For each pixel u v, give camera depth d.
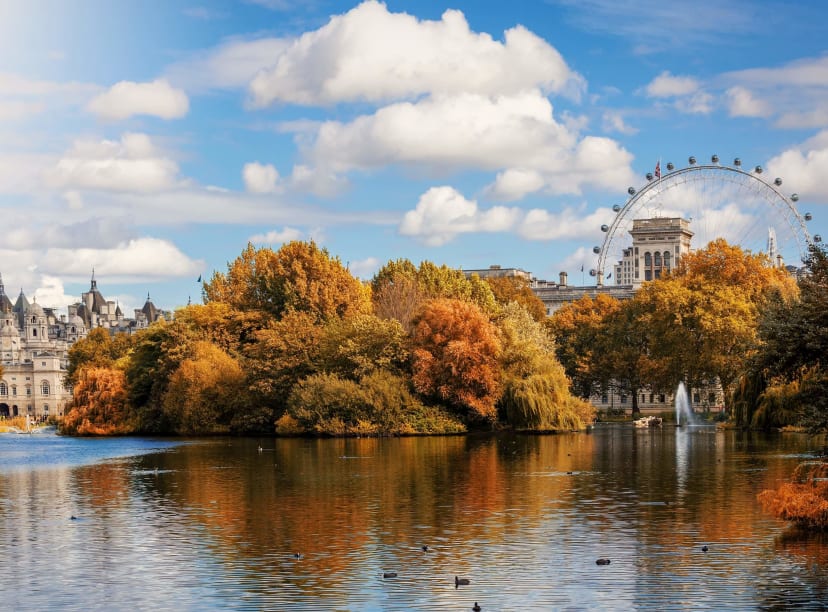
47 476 71.00
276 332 120.31
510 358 113.81
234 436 116.44
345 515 50.34
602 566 38.78
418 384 109.88
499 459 77.75
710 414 152.00
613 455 80.19
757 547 41.72
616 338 157.38
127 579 37.78
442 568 38.78
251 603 34.44
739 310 131.25
